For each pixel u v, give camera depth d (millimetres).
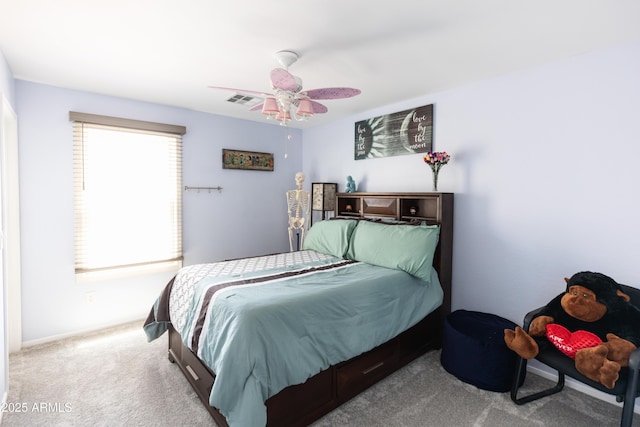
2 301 2035
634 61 2014
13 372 2426
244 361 1577
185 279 2430
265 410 1562
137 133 3332
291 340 1762
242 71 2580
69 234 3006
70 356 2672
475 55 2264
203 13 1757
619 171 2076
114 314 3285
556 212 2354
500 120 2629
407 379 2377
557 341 1860
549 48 2146
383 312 2277
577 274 1998
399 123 3373
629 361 1560
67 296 3021
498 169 2652
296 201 4266
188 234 3727
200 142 3771
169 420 1924
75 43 2113
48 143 2881
